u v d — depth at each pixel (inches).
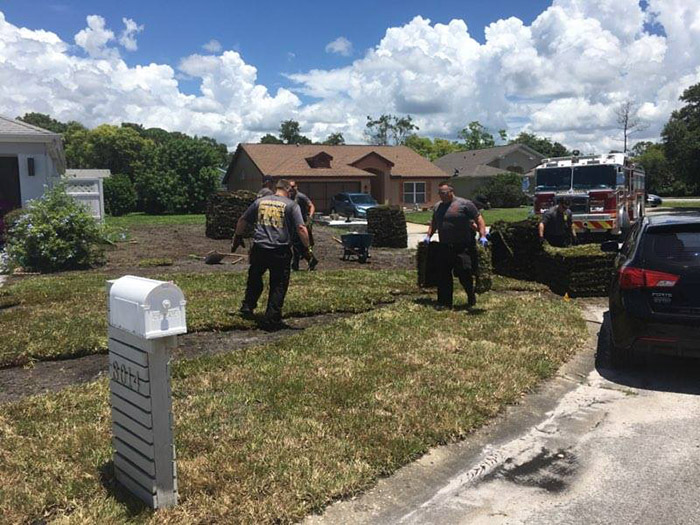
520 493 139.2
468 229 308.0
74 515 119.6
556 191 727.7
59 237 455.8
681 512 130.1
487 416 179.8
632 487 141.4
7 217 492.7
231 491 130.0
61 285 365.4
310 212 438.6
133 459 125.2
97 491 129.0
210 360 216.2
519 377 209.3
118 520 117.9
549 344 250.5
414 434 162.6
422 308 311.1
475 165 2107.5
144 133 3410.4
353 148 1722.4
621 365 229.0
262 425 163.3
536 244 418.0
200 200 1731.1
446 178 1681.8
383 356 227.8
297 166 1517.0
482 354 233.6
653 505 133.3
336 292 341.7
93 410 171.6
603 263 358.9
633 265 215.9
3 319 272.1
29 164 646.5
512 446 163.3
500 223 437.1
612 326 223.0
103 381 196.1
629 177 765.9
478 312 304.0
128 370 122.2
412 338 252.4
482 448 161.8
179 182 1723.7
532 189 1056.8
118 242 634.2
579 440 167.5
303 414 171.9
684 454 158.4
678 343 205.5
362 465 143.9
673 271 206.7
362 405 179.8
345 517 127.2
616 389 208.4
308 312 297.3
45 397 180.5
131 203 1738.4
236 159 1711.4
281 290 265.4
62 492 127.4
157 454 120.1
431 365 218.2
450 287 318.3
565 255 361.4
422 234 888.9
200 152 1736.0
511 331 268.2
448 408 179.5
